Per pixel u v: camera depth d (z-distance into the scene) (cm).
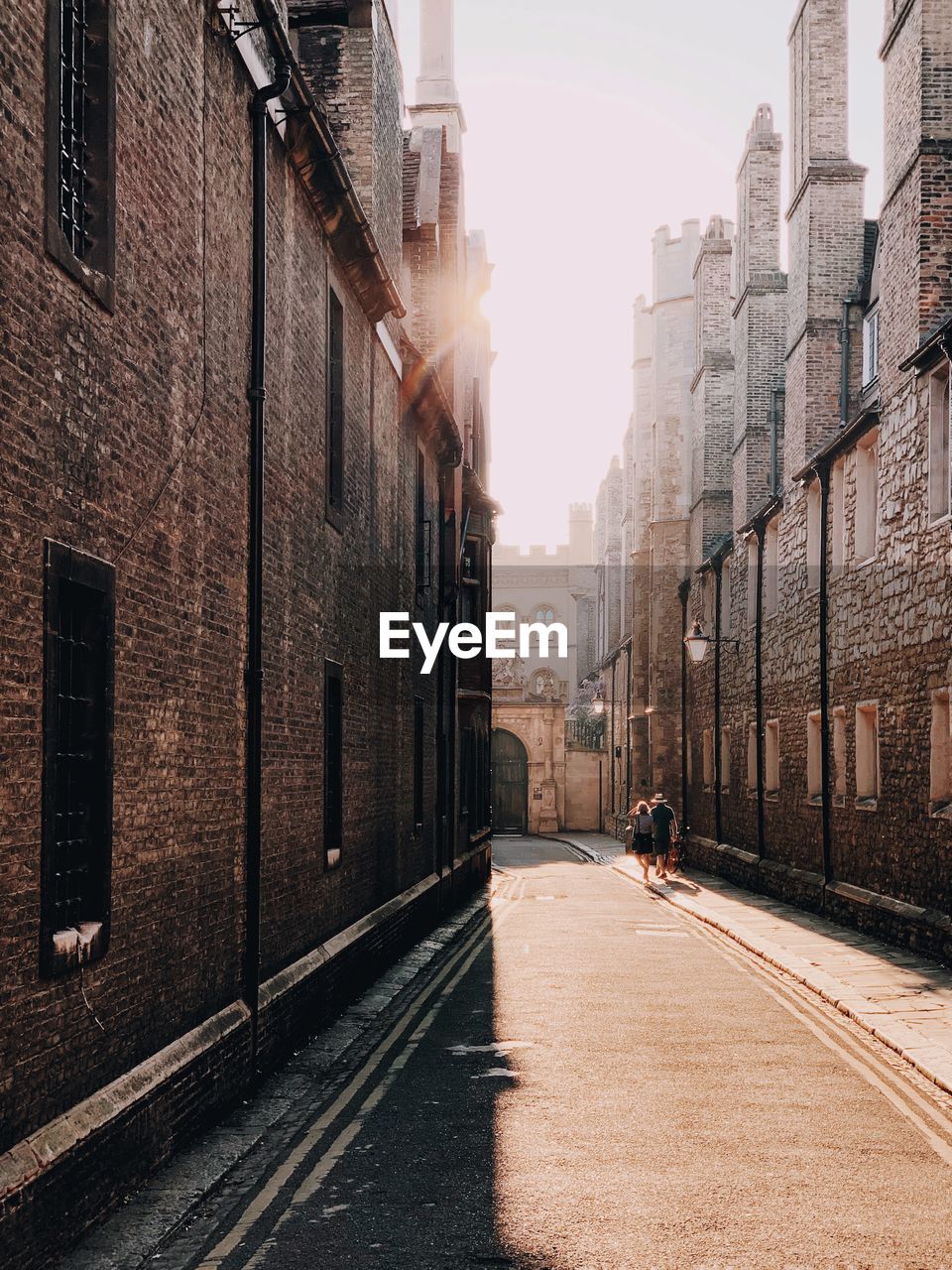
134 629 641
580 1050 989
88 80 602
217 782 790
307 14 1392
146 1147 634
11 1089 496
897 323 1611
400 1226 582
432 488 2006
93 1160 561
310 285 1084
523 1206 610
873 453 1791
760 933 1739
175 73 709
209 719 774
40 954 523
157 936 675
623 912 2180
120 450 621
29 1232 493
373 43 1391
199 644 755
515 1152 704
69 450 555
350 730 1263
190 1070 707
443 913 2030
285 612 979
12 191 493
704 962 1504
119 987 617
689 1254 541
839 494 1900
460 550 2373
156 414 675
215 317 791
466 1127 758
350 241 1188
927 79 1537
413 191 2286
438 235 2366
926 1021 1064
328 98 1387
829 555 1950
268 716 920
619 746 5075
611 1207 605
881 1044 1006
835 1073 904
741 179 2809
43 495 525
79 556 563
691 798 3434
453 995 1266
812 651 2062
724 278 3406
